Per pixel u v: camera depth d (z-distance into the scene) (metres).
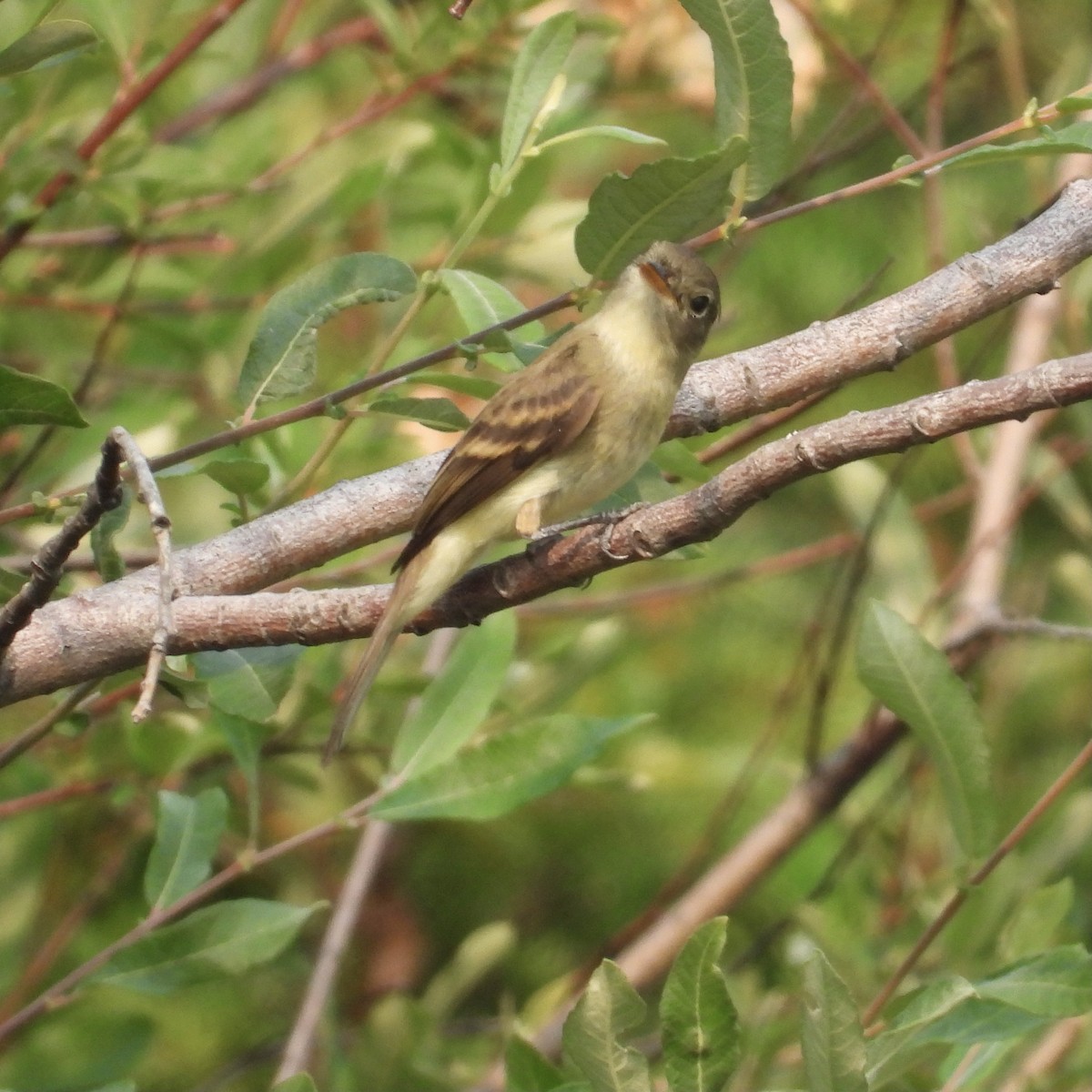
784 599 14.30
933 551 14.30
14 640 6.39
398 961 13.30
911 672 8.09
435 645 11.51
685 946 6.32
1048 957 7.36
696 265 8.37
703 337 8.38
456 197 11.80
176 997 12.70
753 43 7.27
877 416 6.09
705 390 8.29
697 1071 6.30
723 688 14.05
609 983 6.21
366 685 6.90
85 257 11.66
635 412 8.13
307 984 12.84
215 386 11.62
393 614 6.93
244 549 7.70
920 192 13.98
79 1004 10.94
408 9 11.84
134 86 10.59
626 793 13.80
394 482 8.01
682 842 13.88
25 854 10.98
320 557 7.87
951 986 6.77
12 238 10.46
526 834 13.88
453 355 7.41
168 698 10.13
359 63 13.32
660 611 14.25
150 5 10.94
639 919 11.43
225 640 6.85
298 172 11.73
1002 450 12.25
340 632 6.91
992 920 10.09
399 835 13.56
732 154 6.83
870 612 8.16
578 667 11.45
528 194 11.10
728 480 6.34
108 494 5.78
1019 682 13.34
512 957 13.52
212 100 12.45
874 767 11.06
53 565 5.99
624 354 8.16
